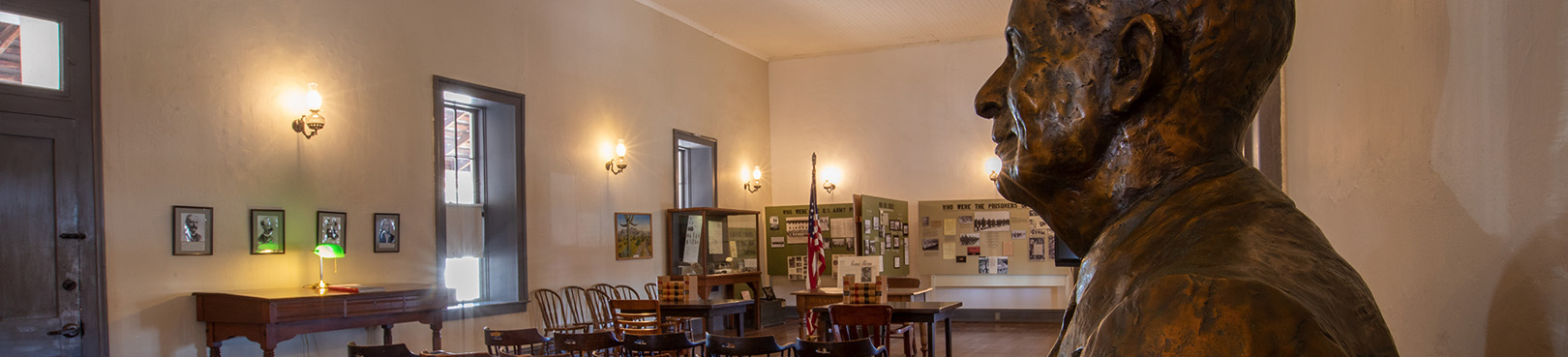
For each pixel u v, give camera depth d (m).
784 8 11.38
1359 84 1.11
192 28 6.25
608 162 10.13
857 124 13.32
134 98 5.89
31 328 5.32
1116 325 0.52
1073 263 6.75
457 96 8.42
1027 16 0.68
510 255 8.79
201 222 6.22
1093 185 0.67
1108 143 0.66
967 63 12.87
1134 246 0.62
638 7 10.88
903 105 13.12
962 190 12.75
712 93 12.33
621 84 10.50
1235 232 0.57
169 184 6.06
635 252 10.53
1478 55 0.74
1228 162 0.65
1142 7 0.63
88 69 5.66
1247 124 0.68
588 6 10.05
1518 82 0.66
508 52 8.88
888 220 12.17
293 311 5.87
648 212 10.84
